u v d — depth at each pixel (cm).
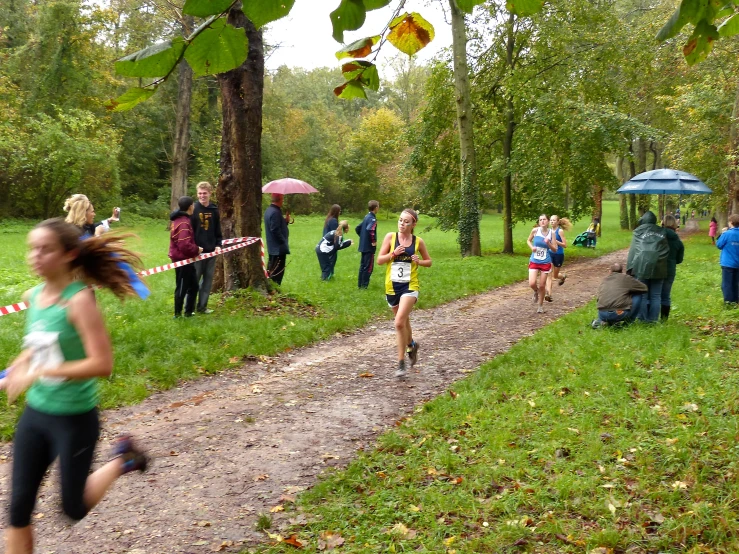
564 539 383
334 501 439
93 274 315
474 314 1180
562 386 661
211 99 4594
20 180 3478
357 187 6016
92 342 296
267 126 5044
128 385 675
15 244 2438
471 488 448
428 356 855
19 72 3653
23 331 862
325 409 638
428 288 1427
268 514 426
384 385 721
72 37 3584
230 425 589
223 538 396
